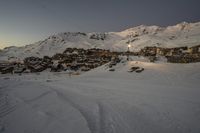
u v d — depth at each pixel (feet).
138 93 92.02
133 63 218.38
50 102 82.99
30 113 66.80
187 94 83.51
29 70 364.99
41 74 316.19
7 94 112.27
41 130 50.85
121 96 86.74
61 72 335.47
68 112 65.26
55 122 55.98
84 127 50.34
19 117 62.90
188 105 64.54
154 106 65.62
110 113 60.80
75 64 376.89
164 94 85.76
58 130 49.83
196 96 78.33
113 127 49.19
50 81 193.47
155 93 89.45
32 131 50.72
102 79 171.83
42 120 58.59
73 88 126.11
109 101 77.56
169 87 107.24
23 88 140.05
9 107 77.46
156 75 156.66
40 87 142.61
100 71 223.30
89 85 137.08
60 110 68.64
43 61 425.28
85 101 80.79
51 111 67.97
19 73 341.00
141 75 165.27
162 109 61.62
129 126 49.32
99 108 67.56
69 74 295.89
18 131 51.34
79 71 337.93
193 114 55.21
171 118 53.11
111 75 188.34
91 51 513.04
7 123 57.82
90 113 62.23
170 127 47.26
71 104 76.74
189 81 122.11
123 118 55.47
